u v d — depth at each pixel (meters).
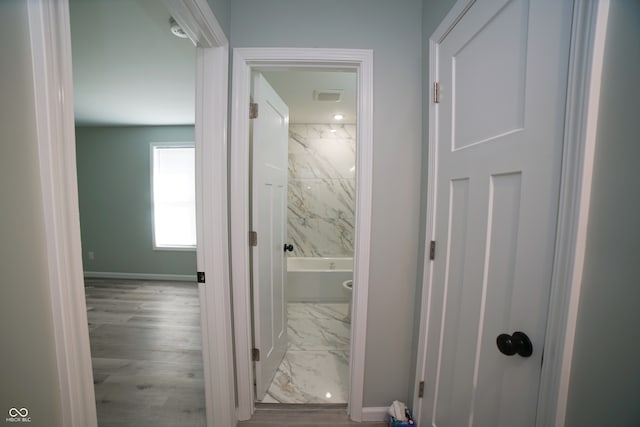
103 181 3.92
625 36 0.44
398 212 1.30
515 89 0.69
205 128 1.13
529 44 0.64
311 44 1.23
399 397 1.38
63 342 0.49
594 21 0.48
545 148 0.60
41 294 0.46
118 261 4.00
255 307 1.45
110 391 1.66
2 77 0.40
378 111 1.27
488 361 0.79
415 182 1.29
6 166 0.41
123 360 1.99
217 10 1.07
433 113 1.12
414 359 1.30
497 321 0.75
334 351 2.09
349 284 2.71
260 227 1.47
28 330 0.45
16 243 0.43
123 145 3.86
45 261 0.46
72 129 0.48
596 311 0.50
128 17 1.42
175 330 2.44
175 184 3.92
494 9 0.76
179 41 1.66
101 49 1.75
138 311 2.86
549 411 0.58
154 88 2.39
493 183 0.77
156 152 3.88
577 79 0.52
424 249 1.21
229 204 1.28
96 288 3.60
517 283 0.68
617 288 0.46
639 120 0.43
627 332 0.45
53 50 0.44
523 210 0.66
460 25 0.94
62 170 0.47
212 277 1.17
